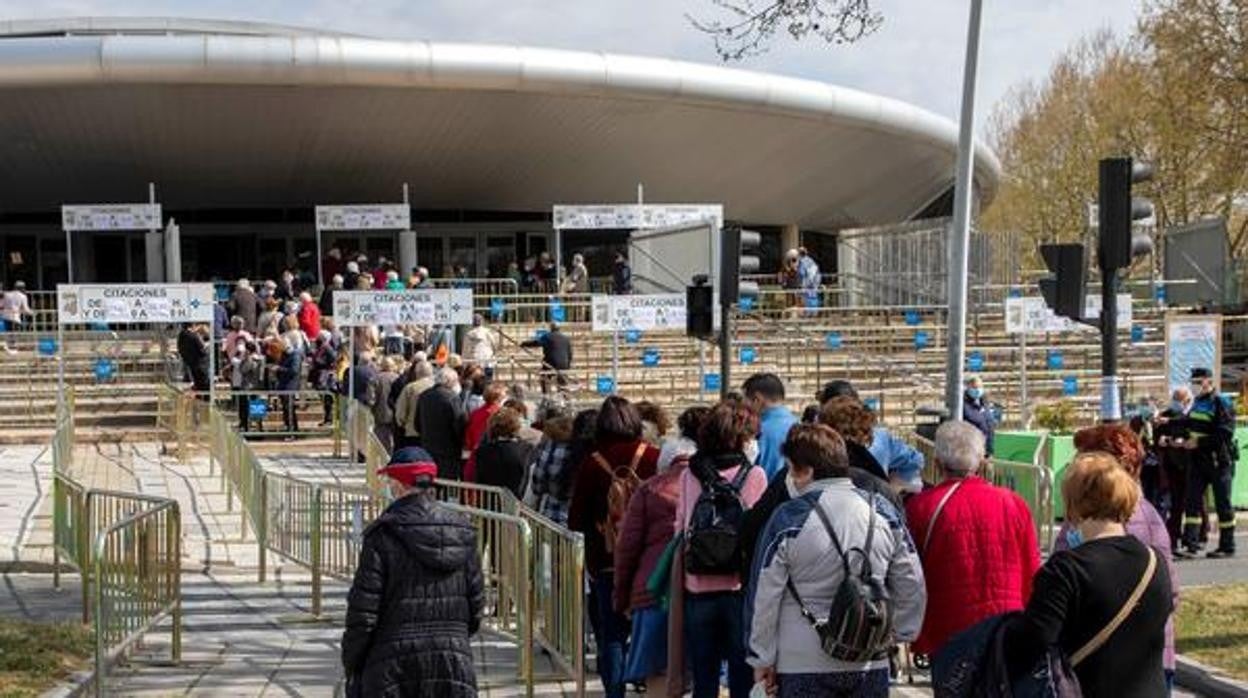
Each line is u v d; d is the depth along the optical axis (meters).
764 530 5.88
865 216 52.28
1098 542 5.25
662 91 38.19
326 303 33.38
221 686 9.01
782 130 41.53
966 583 6.27
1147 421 16.23
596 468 8.32
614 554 7.81
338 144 38.78
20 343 32.16
